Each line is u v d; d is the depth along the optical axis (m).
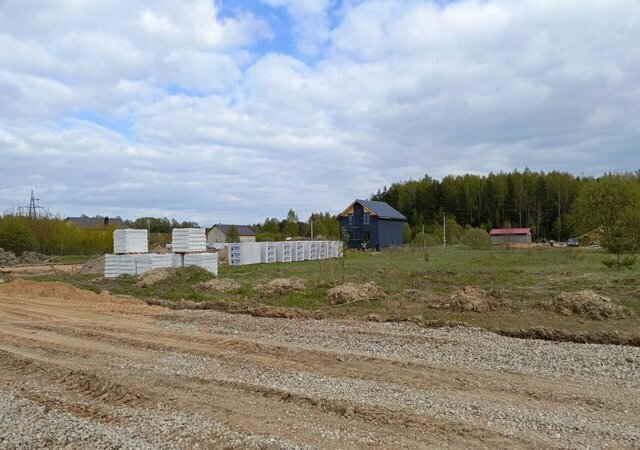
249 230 79.44
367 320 11.62
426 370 7.53
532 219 76.25
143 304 15.19
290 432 5.36
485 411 5.79
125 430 5.61
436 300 13.45
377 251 48.34
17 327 11.85
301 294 15.21
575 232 51.06
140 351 9.20
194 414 5.99
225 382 7.11
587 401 6.12
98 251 49.16
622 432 5.17
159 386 7.08
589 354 8.29
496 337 9.62
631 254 24.16
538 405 6.00
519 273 20.20
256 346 9.23
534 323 10.62
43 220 47.75
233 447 5.06
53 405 6.58
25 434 5.67
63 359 8.77
